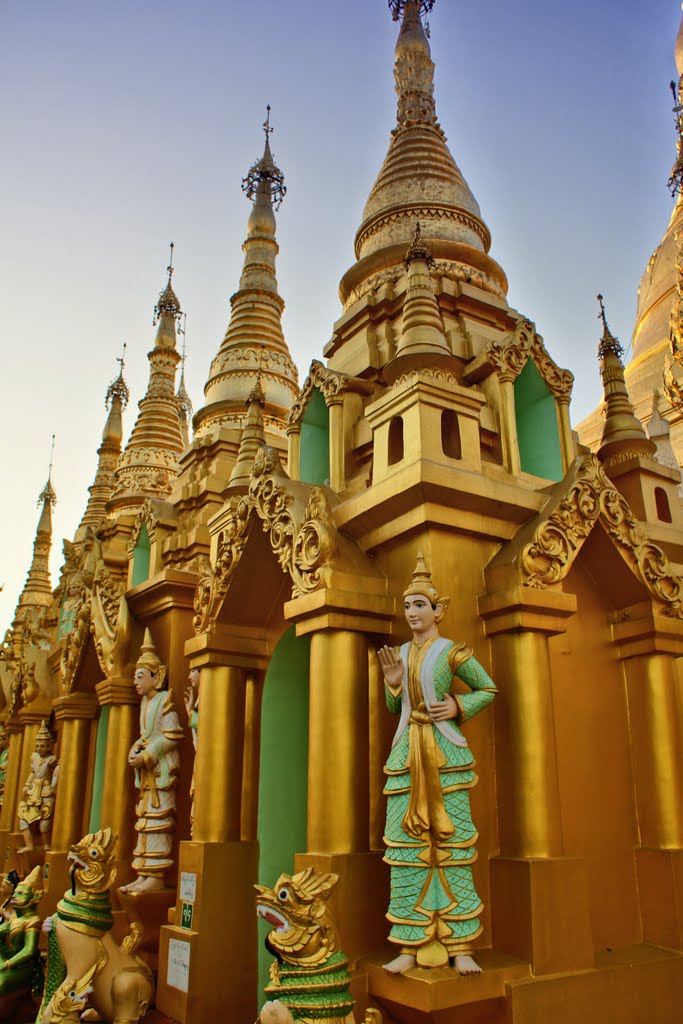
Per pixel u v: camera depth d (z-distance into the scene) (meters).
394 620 8.38
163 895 11.71
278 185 24.48
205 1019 9.38
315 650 8.29
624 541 9.07
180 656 13.08
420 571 7.51
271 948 6.70
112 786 13.54
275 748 10.86
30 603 34.00
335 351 14.12
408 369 10.23
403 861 6.77
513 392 11.89
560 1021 6.82
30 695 21.89
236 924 9.96
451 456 8.81
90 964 8.98
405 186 15.47
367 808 7.97
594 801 8.66
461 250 14.46
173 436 25.31
